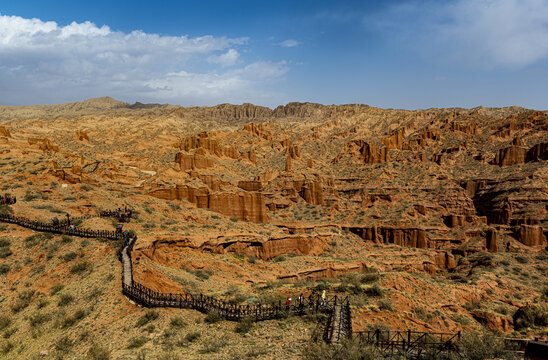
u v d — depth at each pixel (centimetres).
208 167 11894
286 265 5941
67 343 2355
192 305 2650
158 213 6256
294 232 8262
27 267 3541
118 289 2883
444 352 2047
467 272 7962
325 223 10256
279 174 12962
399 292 3447
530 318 3750
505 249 9456
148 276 3275
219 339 2194
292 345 2100
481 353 1911
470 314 3956
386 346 2188
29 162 7238
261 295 3309
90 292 2925
